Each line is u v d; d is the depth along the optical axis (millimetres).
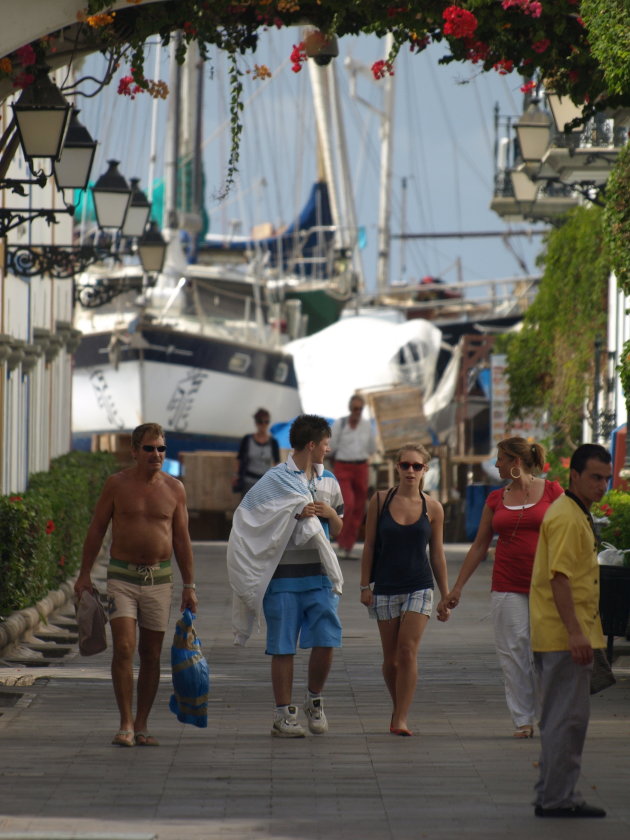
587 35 39750
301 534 34969
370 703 40750
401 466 36625
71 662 49406
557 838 24766
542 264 99938
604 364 94875
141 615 34250
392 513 36406
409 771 30797
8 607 52469
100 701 40562
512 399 103250
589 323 95000
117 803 27297
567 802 26422
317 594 35469
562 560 26109
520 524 35594
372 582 36938
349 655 50812
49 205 94188
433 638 55625
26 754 32438
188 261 187750
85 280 168750
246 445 88188
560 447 101125
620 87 38375
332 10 39625
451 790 28812
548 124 68188
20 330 74562
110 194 68875
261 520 35000
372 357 168750
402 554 36219
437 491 143000
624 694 42406
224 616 62594
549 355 98438
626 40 37906
